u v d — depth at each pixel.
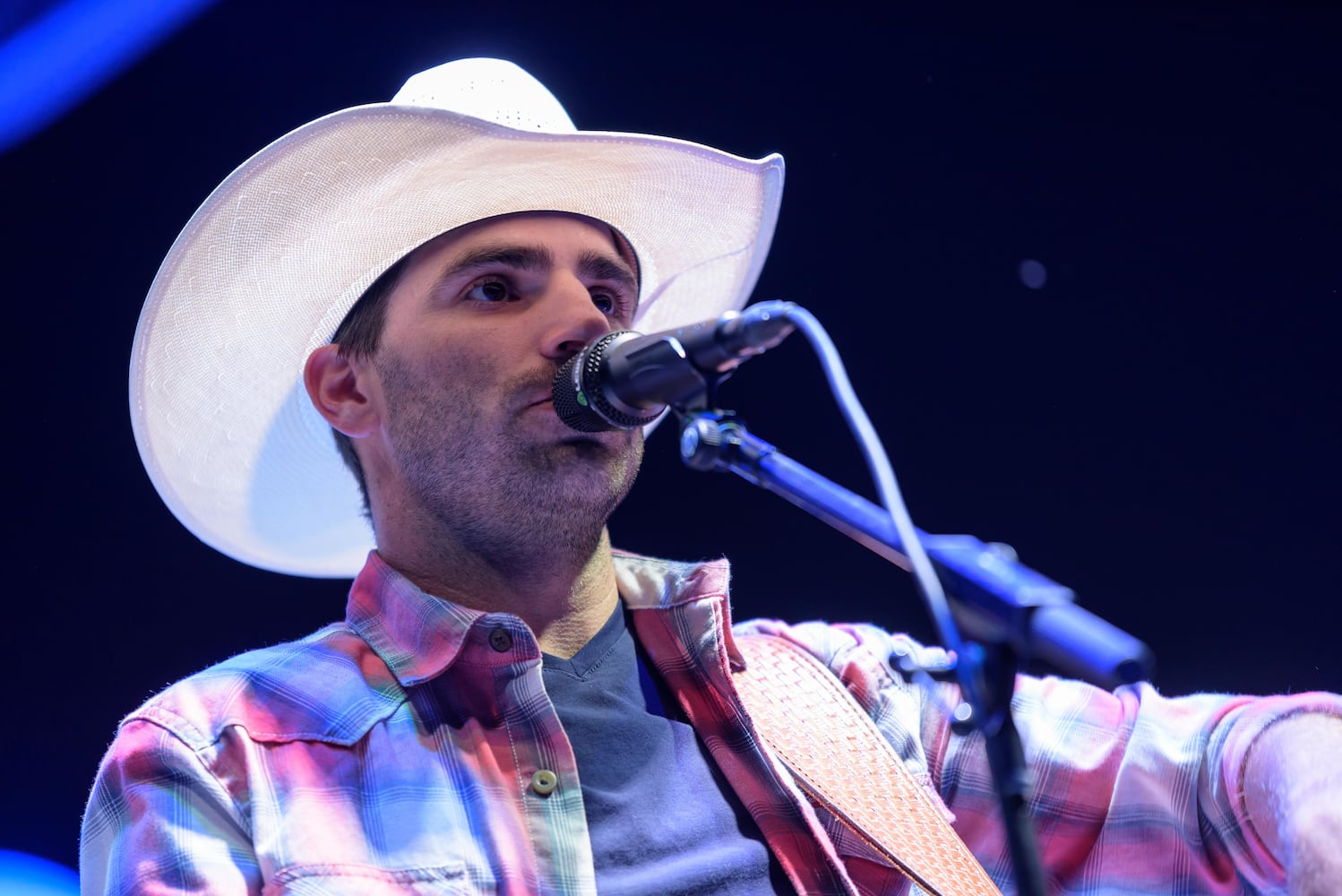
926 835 1.80
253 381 2.10
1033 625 1.02
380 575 1.87
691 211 2.18
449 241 1.94
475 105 2.04
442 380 1.85
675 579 1.96
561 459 1.79
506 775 1.68
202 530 2.22
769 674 1.99
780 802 1.78
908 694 2.05
